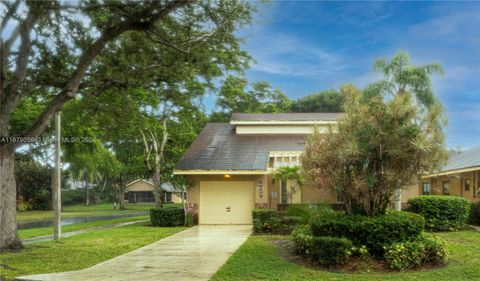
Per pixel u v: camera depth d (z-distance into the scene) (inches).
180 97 718.5
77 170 1621.6
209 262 409.1
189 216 807.1
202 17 547.8
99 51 518.0
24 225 1058.7
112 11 490.0
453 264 369.7
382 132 386.3
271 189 818.2
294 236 454.0
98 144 1339.8
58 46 544.4
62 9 469.1
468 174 829.8
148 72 627.2
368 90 733.3
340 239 365.4
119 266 392.5
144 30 519.5
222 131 993.5
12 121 1012.5
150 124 942.4
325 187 431.2
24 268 383.9
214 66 653.9
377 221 384.5
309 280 317.4
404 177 396.8
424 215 616.1
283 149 856.3
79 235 668.1
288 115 1003.9
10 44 482.0
